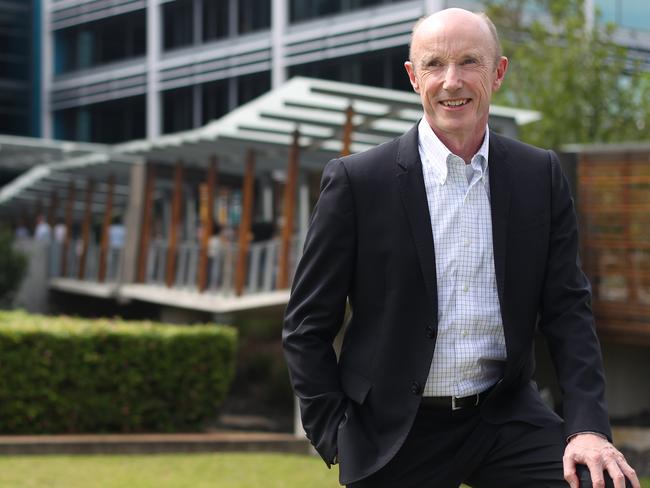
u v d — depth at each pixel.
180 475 8.96
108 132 40.09
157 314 25.20
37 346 10.94
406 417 3.04
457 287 3.04
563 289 3.08
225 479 8.80
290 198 15.99
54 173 26.58
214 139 17.33
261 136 17.06
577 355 2.99
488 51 3.00
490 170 3.09
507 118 13.51
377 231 3.07
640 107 18.58
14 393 10.86
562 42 19.42
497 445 3.06
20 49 41.81
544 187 3.12
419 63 3.03
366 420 3.09
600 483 2.74
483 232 3.06
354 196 3.09
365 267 3.09
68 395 11.07
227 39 34.34
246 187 17.77
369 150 3.16
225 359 11.91
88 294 25.92
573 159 11.70
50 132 41.81
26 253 25.88
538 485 2.98
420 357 3.03
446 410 3.08
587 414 2.88
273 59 32.38
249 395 18.16
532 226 3.08
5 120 41.47
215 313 20.06
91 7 39.81
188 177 23.38
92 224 34.03
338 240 3.09
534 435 3.03
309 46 31.05
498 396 3.10
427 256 3.03
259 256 17.20
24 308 26.97
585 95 18.45
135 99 38.94
